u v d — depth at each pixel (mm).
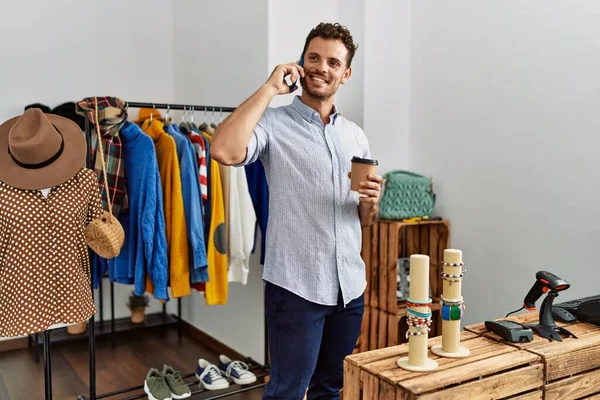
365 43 3150
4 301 2137
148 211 2488
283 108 1976
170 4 4113
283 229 1887
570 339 1666
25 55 3605
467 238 3031
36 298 2131
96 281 2574
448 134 3111
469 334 1696
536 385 1496
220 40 3490
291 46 3109
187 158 2611
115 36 3914
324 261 1882
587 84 2436
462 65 3012
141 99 4047
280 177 1896
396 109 3309
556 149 2572
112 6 3891
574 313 1870
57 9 3693
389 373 1386
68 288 2182
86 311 2248
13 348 3604
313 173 1879
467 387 1372
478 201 2957
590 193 2434
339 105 3318
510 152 2781
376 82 3213
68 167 2166
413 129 3332
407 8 3293
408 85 3346
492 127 2865
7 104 3574
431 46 3186
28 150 2072
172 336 3949
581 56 2457
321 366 2080
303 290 1868
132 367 3330
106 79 3898
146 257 2535
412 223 3006
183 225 2604
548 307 1751
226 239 2785
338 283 1909
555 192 2584
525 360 1490
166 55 4125
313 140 1904
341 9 3268
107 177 2525
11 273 2125
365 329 3182
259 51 3086
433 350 1534
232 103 3373
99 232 2166
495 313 2893
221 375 3000
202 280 2654
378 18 3180
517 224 2762
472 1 2941
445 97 3119
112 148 2537
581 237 2477
